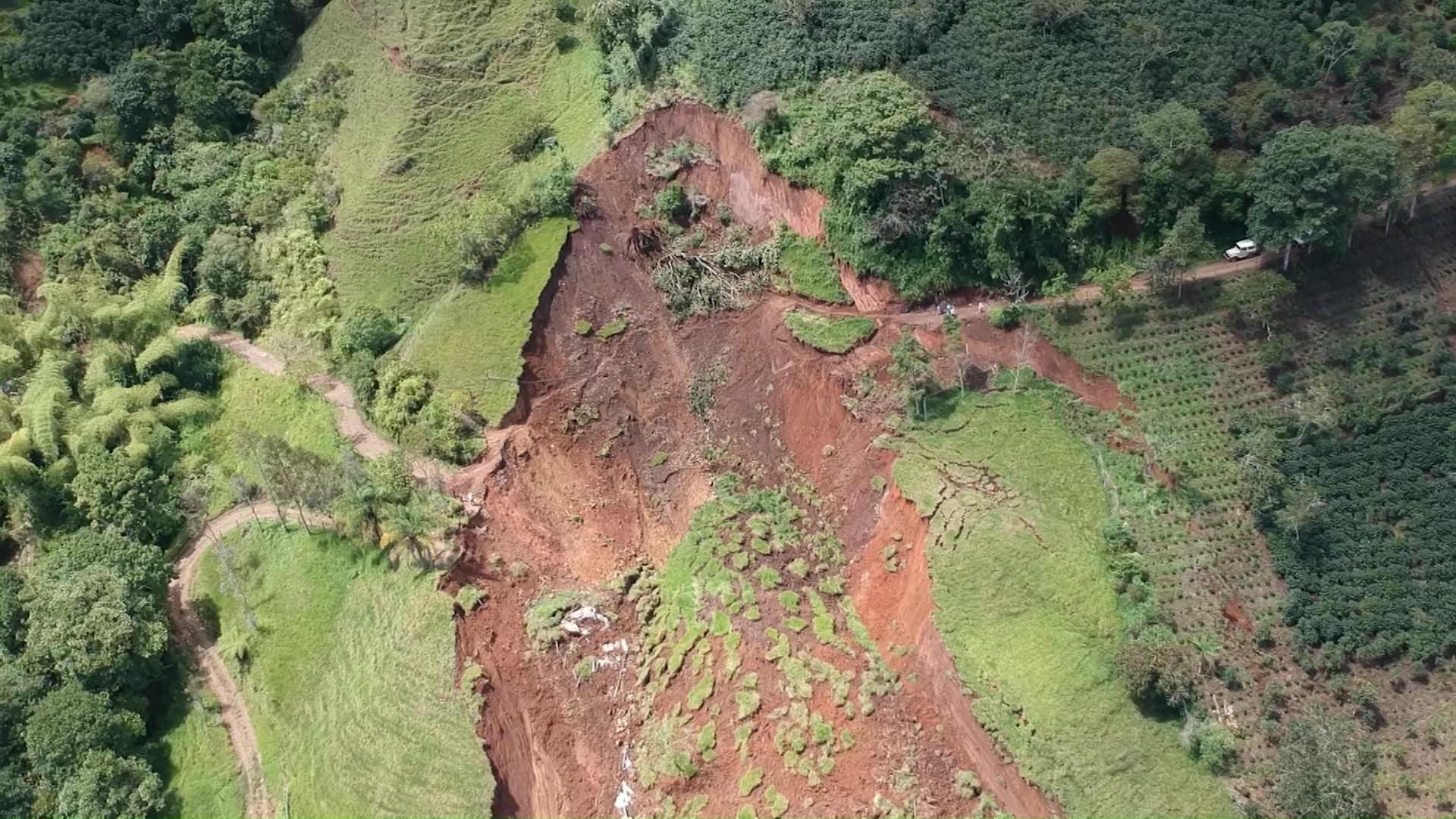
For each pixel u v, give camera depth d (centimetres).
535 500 5484
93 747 4734
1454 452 4697
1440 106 5394
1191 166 5431
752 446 5603
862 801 4275
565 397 5781
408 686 4775
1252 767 4022
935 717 4400
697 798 4494
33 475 5684
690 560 5244
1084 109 5756
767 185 6016
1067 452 4991
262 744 4956
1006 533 4678
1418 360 5047
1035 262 5559
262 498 5806
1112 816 3947
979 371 5369
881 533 5006
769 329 5750
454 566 5094
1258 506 4653
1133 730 4141
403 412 5628
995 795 4162
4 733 4881
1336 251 5272
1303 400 4953
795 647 4784
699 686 4781
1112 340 5309
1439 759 3984
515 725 4797
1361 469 4725
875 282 5697
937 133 5669
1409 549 4481
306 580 5359
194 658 5306
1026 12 6047
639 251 6072
